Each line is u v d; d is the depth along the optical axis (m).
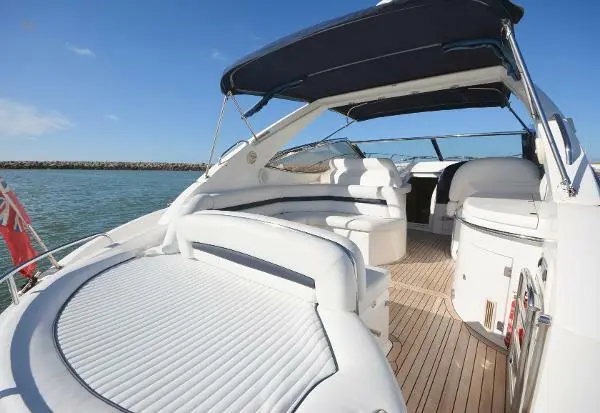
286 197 3.63
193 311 1.19
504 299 1.60
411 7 1.59
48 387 0.79
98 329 1.07
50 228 8.69
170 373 0.85
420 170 5.00
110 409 0.72
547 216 1.40
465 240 1.90
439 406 1.31
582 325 0.68
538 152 1.88
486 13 1.66
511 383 1.19
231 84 2.62
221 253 1.61
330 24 1.81
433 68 2.60
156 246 2.09
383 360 0.88
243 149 3.22
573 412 0.66
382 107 4.01
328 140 4.22
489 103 3.77
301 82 2.75
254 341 0.99
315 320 1.10
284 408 0.72
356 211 3.48
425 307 2.16
